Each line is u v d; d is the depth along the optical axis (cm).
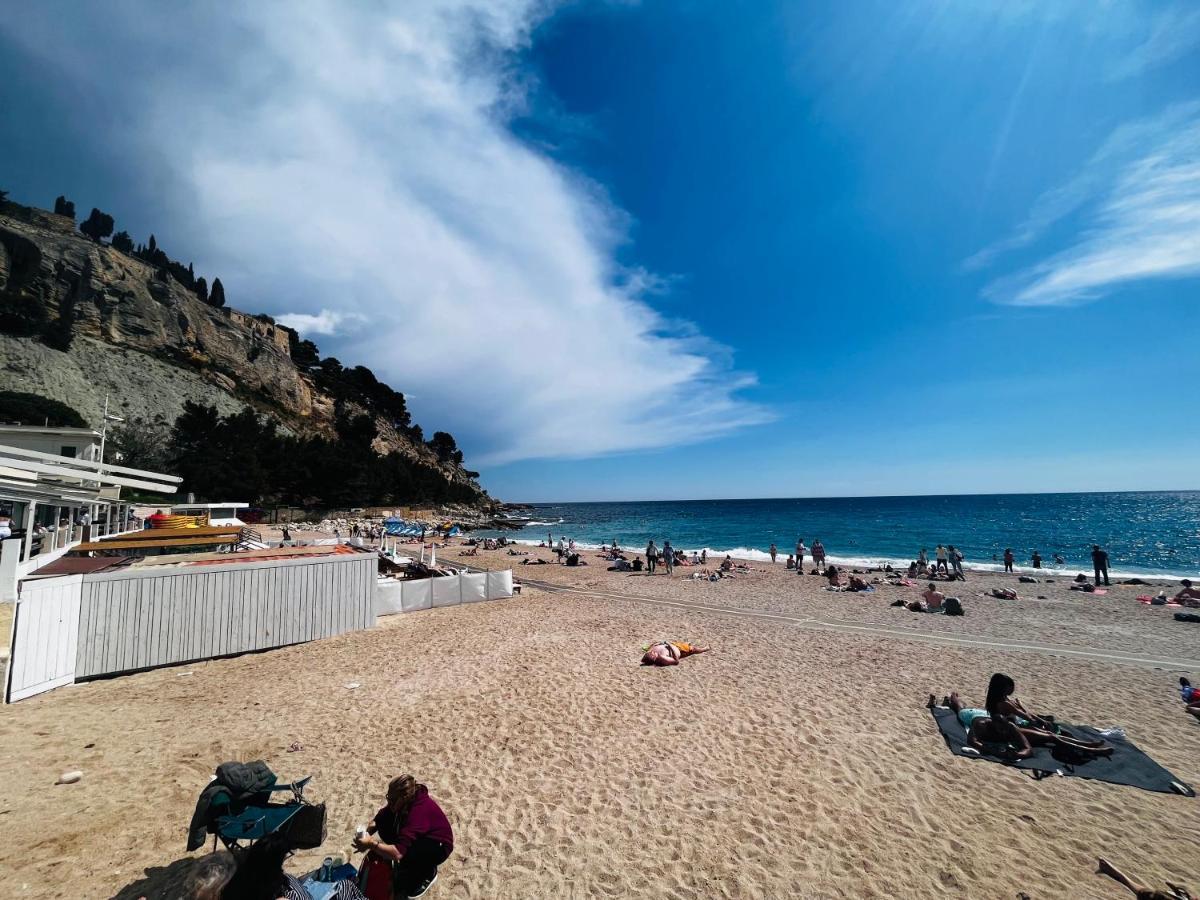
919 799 567
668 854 481
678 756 669
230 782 418
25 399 5612
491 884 440
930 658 1104
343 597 1336
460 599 1814
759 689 912
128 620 1026
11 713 786
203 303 10894
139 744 683
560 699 864
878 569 2802
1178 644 1223
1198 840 489
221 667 1064
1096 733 710
